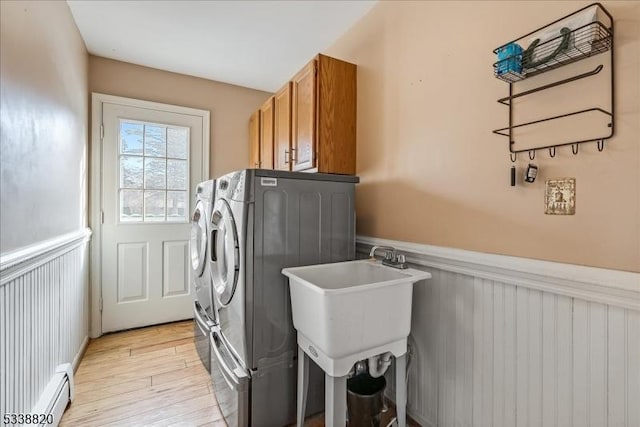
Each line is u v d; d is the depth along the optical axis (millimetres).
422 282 1547
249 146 3260
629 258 893
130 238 2752
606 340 936
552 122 1058
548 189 1068
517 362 1154
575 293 995
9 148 1145
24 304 1274
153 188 2846
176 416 1623
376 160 1873
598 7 909
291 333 1564
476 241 1301
